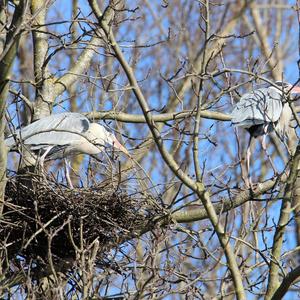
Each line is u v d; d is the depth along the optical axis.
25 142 13.62
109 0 13.42
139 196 12.12
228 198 12.65
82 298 10.12
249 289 12.09
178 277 11.24
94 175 13.18
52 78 14.91
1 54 10.51
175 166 10.98
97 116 14.75
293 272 10.44
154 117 14.09
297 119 12.17
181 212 12.98
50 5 15.25
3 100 10.71
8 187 11.81
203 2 11.67
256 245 12.30
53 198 11.73
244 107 15.49
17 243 11.78
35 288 10.80
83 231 11.90
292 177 12.00
